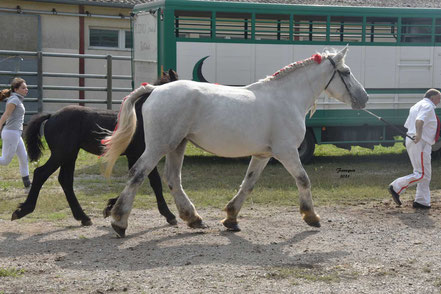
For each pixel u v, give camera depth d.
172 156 7.12
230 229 7.24
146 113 6.56
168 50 11.98
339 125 13.02
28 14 18.67
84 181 10.64
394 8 13.02
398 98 13.30
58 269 5.57
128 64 20.23
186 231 7.20
